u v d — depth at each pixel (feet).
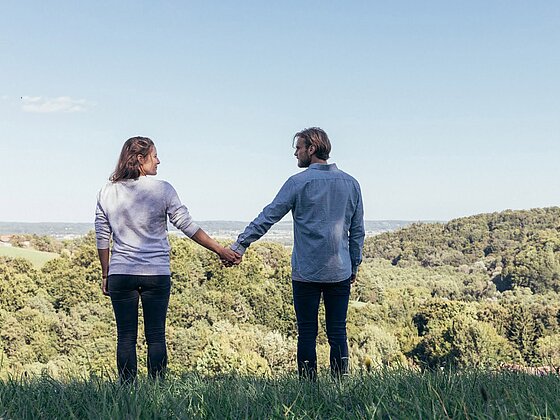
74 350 154.30
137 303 13.34
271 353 153.89
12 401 8.86
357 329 165.27
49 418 8.27
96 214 13.60
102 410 8.14
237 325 172.24
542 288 221.87
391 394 9.07
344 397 9.23
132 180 13.44
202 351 147.02
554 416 7.26
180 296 179.11
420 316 158.10
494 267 240.53
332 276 13.80
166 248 13.56
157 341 13.26
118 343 13.15
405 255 266.16
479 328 131.85
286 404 8.74
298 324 14.02
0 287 162.71
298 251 14.05
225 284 182.70
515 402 7.94
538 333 131.34
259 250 200.75
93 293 168.25
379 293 194.18
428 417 7.43
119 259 13.12
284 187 14.21
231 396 9.30
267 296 184.65
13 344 152.46
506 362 11.78
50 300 166.71
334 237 13.85
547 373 11.01
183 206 13.80
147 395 9.29
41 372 11.51
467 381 10.19
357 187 14.47
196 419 7.97
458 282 232.94
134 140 13.60
